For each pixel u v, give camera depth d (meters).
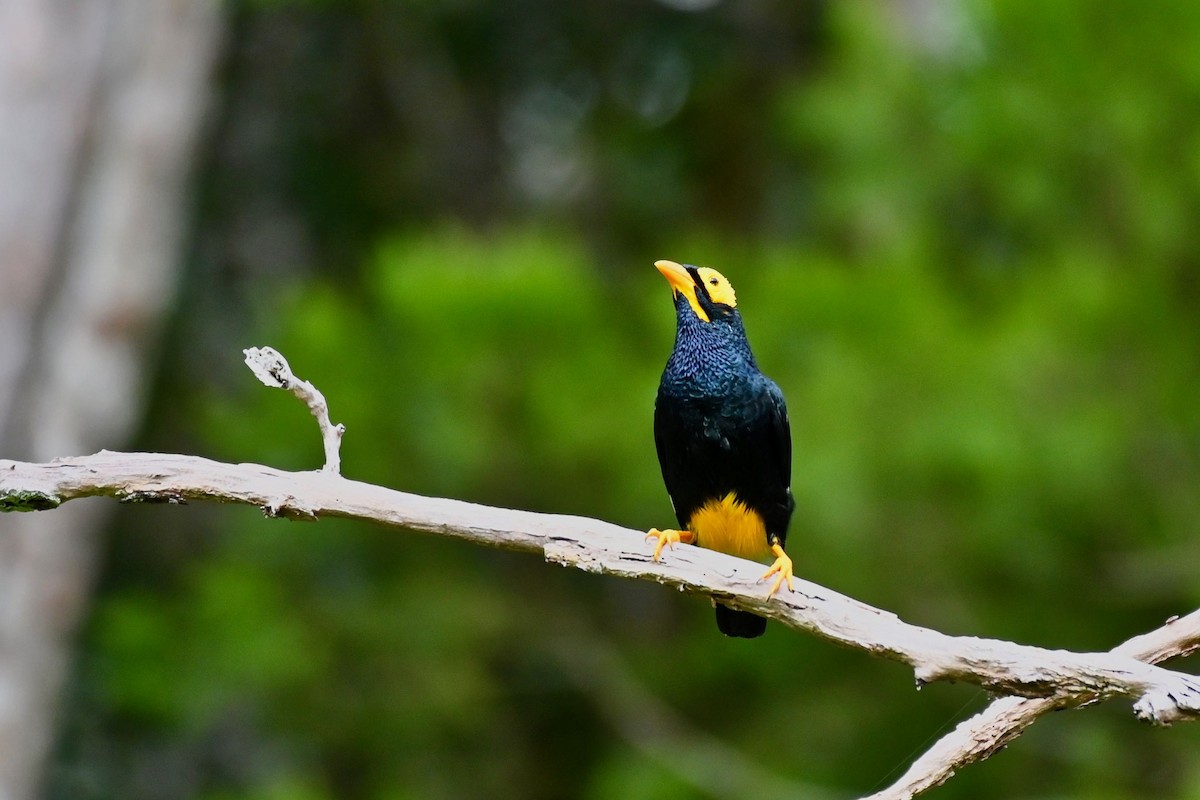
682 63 22.17
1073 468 11.02
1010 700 6.45
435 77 22.38
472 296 11.26
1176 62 11.16
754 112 21.09
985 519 11.39
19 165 14.60
